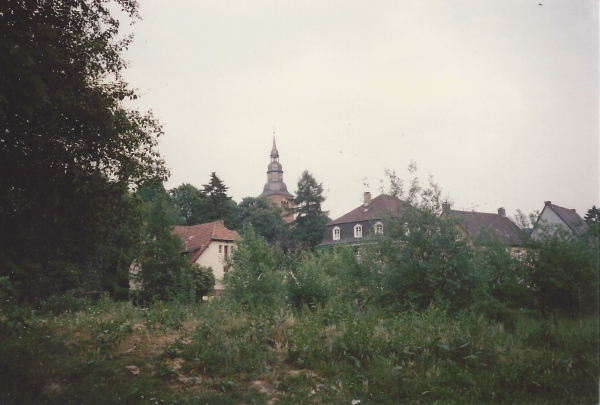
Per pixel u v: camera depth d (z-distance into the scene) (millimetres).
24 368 6223
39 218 11039
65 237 11828
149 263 36594
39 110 9375
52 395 5766
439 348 8086
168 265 37844
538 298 15031
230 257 29578
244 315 10219
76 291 24484
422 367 7500
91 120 11141
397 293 15859
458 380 7105
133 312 12344
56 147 10352
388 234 16594
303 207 79375
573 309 14086
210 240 54969
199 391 6270
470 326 9547
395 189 17266
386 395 6555
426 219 16094
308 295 20812
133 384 6168
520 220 15656
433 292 15266
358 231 57312
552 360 7758
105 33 12367
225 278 28188
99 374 6473
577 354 7945
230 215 71062
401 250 15945
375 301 16125
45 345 7137
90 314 11625
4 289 13438
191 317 10836
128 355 7367
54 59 8602
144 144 13508
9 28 7484
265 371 7059
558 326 10477
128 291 37562
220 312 10836
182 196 14961
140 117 13422
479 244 17359
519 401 6562
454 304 14984
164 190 14422
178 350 7617
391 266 16125
